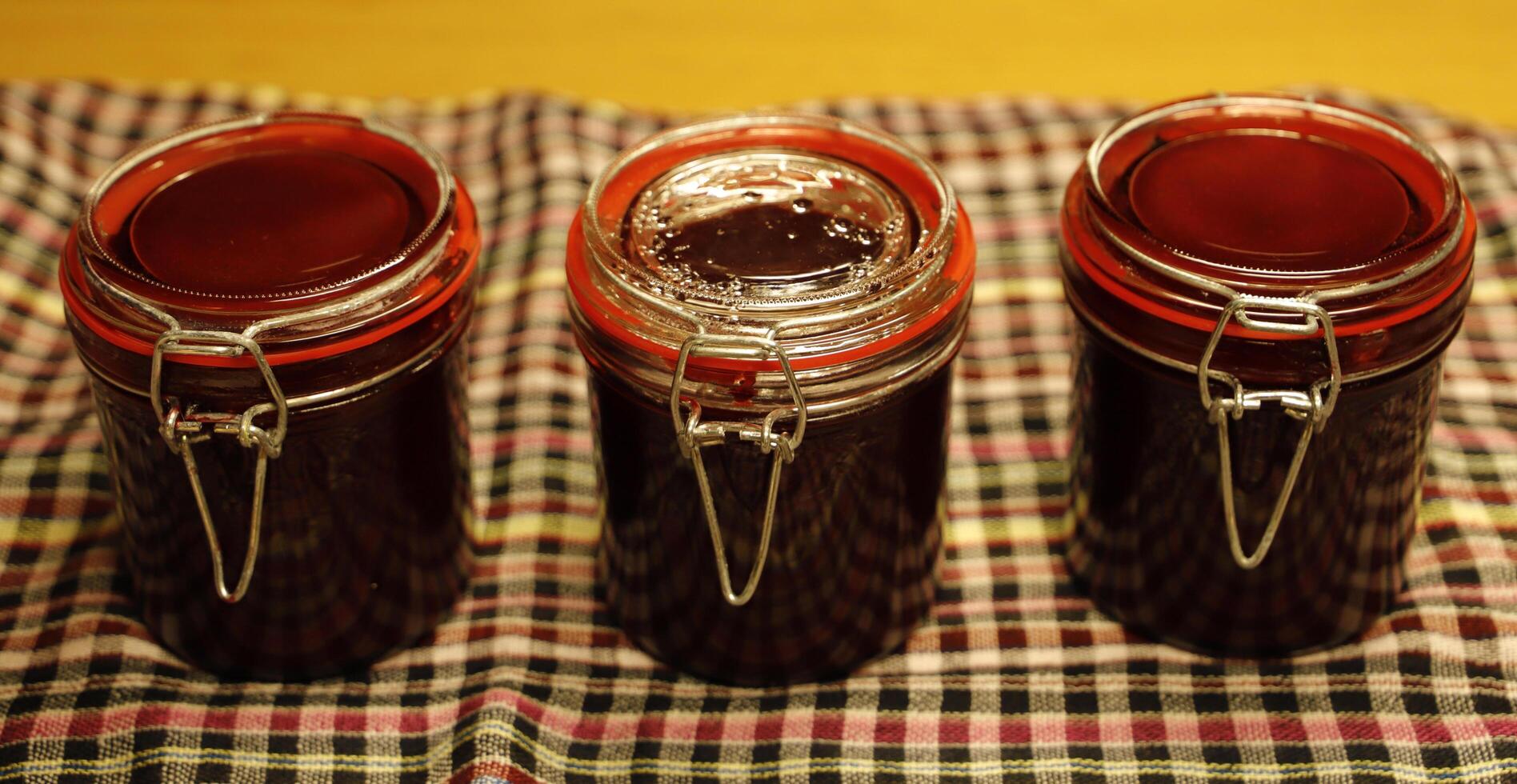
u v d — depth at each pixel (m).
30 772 0.61
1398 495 0.61
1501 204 0.77
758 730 0.63
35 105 0.80
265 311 0.55
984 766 0.62
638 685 0.64
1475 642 0.64
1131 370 0.59
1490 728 0.62
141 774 0.61
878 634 0.63
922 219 0.59
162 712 0.62
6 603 0.66
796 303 0.55
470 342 0.75
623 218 0.59
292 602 0.61
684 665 0.63
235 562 0.60
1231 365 0.56
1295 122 0.62
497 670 0.64
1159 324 0.57
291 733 0.62
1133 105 0.82
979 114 0.82
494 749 0.61
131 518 0.61
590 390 0.61
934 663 0.65
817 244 0.58
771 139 0.63
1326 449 0.58
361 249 0.57
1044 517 0.69
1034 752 0.62
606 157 0.81
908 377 0.57
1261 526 0.60
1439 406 0.72
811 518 0.59
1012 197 0.80
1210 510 0.60
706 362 0.55
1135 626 0.64
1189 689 0.63
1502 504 0.68
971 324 0.76
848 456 0.58
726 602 0.61
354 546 0.60
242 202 0.59
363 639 0.62
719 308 0.55
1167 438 0.60
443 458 0.62
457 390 0.62
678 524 0.60
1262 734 0.62
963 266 0.58
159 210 0.58
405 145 0.61
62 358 0.75
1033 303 0.76
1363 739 0.62
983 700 0.63
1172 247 0.56
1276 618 0.62
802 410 0.55
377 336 0.56
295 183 0.60
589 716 0.63
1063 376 0.74
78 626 0.64
